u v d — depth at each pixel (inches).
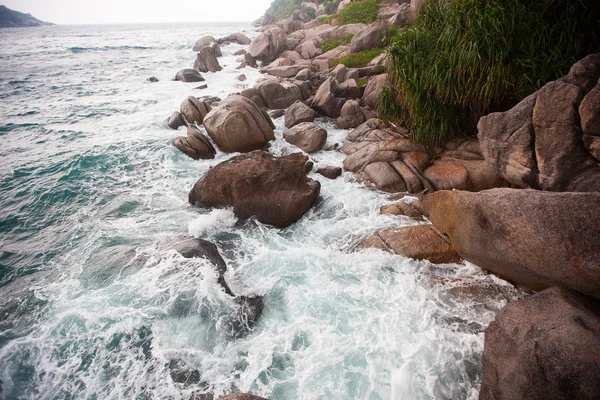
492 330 157.8
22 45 2011.6
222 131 421.1
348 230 283.9
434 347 182.2
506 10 285.9
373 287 224.1
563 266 157.8
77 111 628.4
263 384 171.2
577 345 126.7
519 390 132.4
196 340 195.9
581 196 157.9
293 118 505.0
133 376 177.5
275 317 209.5
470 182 307.3
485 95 302.2
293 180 309.9
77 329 202.7
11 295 230.4
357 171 368.5
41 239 291.0
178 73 901.2
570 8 268.1
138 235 289.7
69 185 371.2
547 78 276.7
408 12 818.8
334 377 171.8
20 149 458.9
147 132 517.3
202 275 233.1
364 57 772.0
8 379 177.9
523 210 171.6
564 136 216.4
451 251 236.8
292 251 264.4
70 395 170.4
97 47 1795.0
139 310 212.8
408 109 388.8
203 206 323.6
